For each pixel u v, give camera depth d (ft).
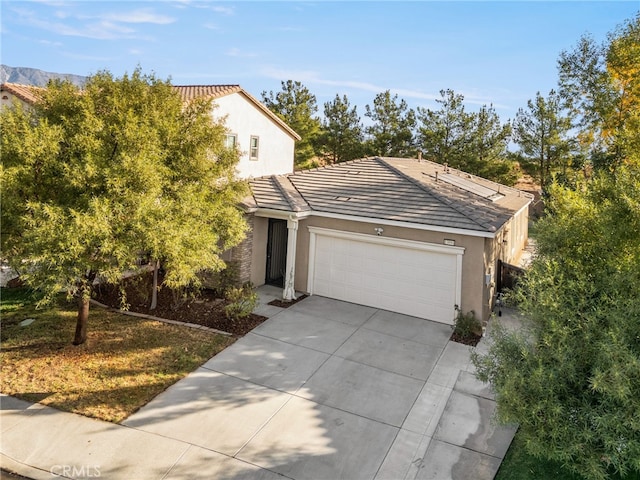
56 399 26.30
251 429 23.97
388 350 34.50
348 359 32.73
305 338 36.27
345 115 132.87
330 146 134.10
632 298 21.01
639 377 17.04
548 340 19.70
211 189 37.09
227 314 39.14
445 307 40.57
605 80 76.18
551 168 101.71
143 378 29.07
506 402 19.29
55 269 25.62
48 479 19.94
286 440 23.13
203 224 33.94
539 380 18.49
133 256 28.40
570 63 83.46
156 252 28.91
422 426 24.73
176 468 20.80
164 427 23.94
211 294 46.75
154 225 27.81
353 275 45.68
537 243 34.91
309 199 49.90
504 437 23.81
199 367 30.83
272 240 52.49
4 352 32.17
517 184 126.41
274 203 47.21
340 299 46.57
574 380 18.95
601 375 17.12
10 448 21.91
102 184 27.50
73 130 29.37
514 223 63.26
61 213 25.61
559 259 29.81
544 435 18.34
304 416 25.34
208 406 26.07
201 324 38.40
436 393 28.30
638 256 26.08
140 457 21.49
